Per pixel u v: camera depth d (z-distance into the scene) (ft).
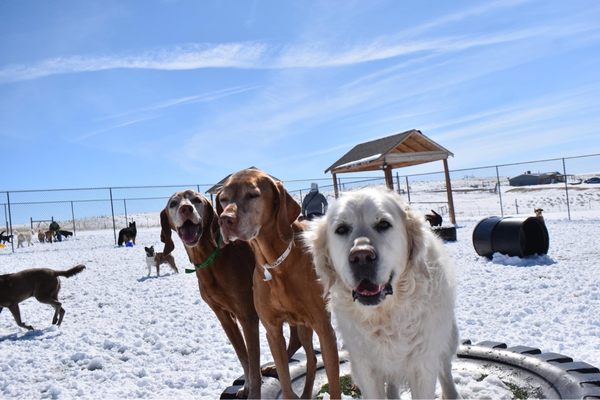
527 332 19.15
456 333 11.83
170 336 23.24
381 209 9.53
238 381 14.75
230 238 11.52
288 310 12.26
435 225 57.16
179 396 15.52
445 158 74.84
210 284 14.79
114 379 17.80
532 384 12.50
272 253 12.03
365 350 10.27
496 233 38.45
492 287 27.96
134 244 82.48
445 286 10.30
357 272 9.14
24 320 29.71
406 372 10.30
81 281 44.29
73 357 20.75
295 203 12.50
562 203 104.73
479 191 134.51
